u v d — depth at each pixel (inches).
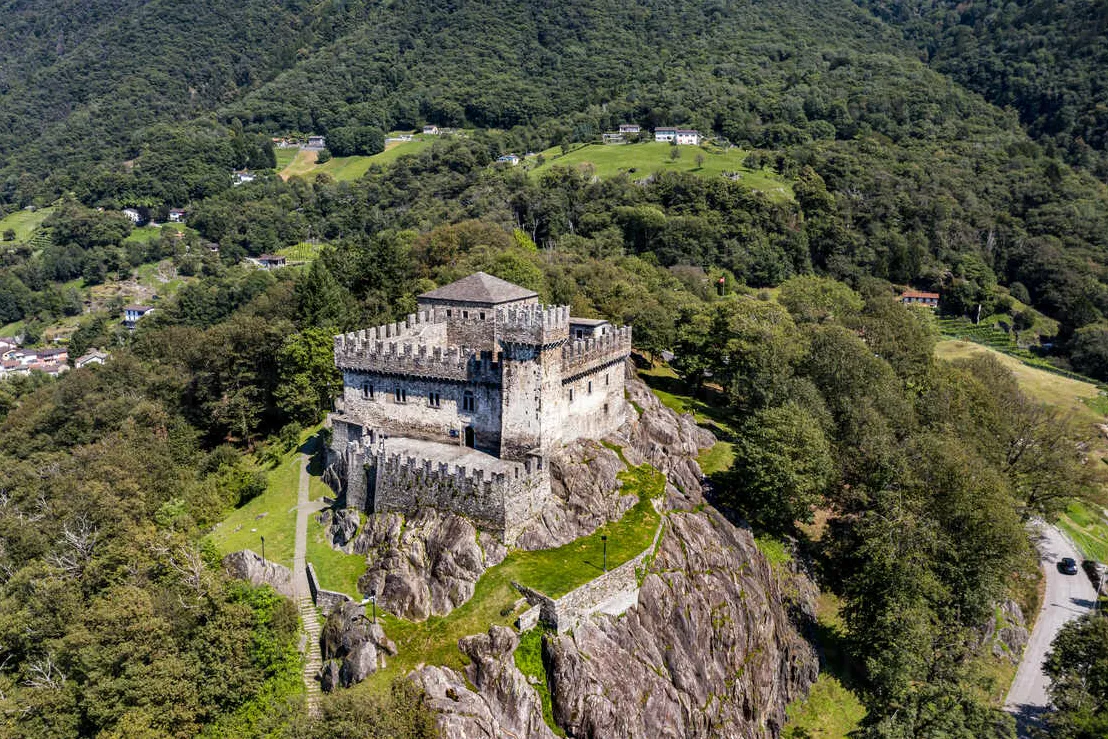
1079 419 5954.7
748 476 3631.9
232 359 4928.6
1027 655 3686.0
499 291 4087.1
